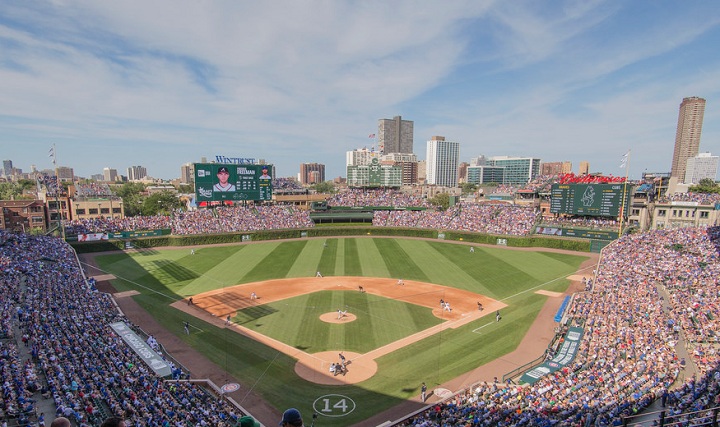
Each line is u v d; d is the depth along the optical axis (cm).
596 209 9781
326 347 4244
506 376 3659
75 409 2497
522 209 11188
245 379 3594
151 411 2673
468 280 6856
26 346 3497
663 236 7662
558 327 4606
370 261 8225
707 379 2903
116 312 4984
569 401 2836
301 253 8969
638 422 2341
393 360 3969
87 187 13825
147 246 9375
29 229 10525
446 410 2944
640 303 4728
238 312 5247
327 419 3031
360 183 15175
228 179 10969
